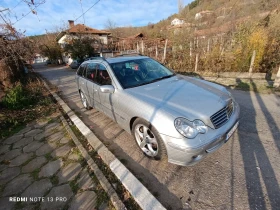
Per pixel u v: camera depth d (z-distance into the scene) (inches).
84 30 902.4
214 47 335.0
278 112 141.2
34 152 120.1
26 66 569.6
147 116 87.8
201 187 78.1
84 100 189.2
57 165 103.7
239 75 273.0
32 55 311.7
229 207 67.9
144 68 133.3
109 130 140.0
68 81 412.5
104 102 131.6
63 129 150.1
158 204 68.6
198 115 81.0
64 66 1016.9
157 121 83.1
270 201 68.3
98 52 855.1
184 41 405.7
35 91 280.7
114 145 118.4
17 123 167.2
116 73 120.1
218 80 268.4
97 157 105.8
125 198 75.4
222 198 71.8
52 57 1205.7
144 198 71.9
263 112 143.3
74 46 803.4
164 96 95.5
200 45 380.2
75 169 98.4
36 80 411.2
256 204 67.8
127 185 79.6
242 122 129.3
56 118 176.1
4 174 101.1
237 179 79.8
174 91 101.0
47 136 140.6
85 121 162.9
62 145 125.0
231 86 230.5
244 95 191.3
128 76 120.8
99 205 74.5
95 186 84.8
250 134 113.0
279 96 176.9
